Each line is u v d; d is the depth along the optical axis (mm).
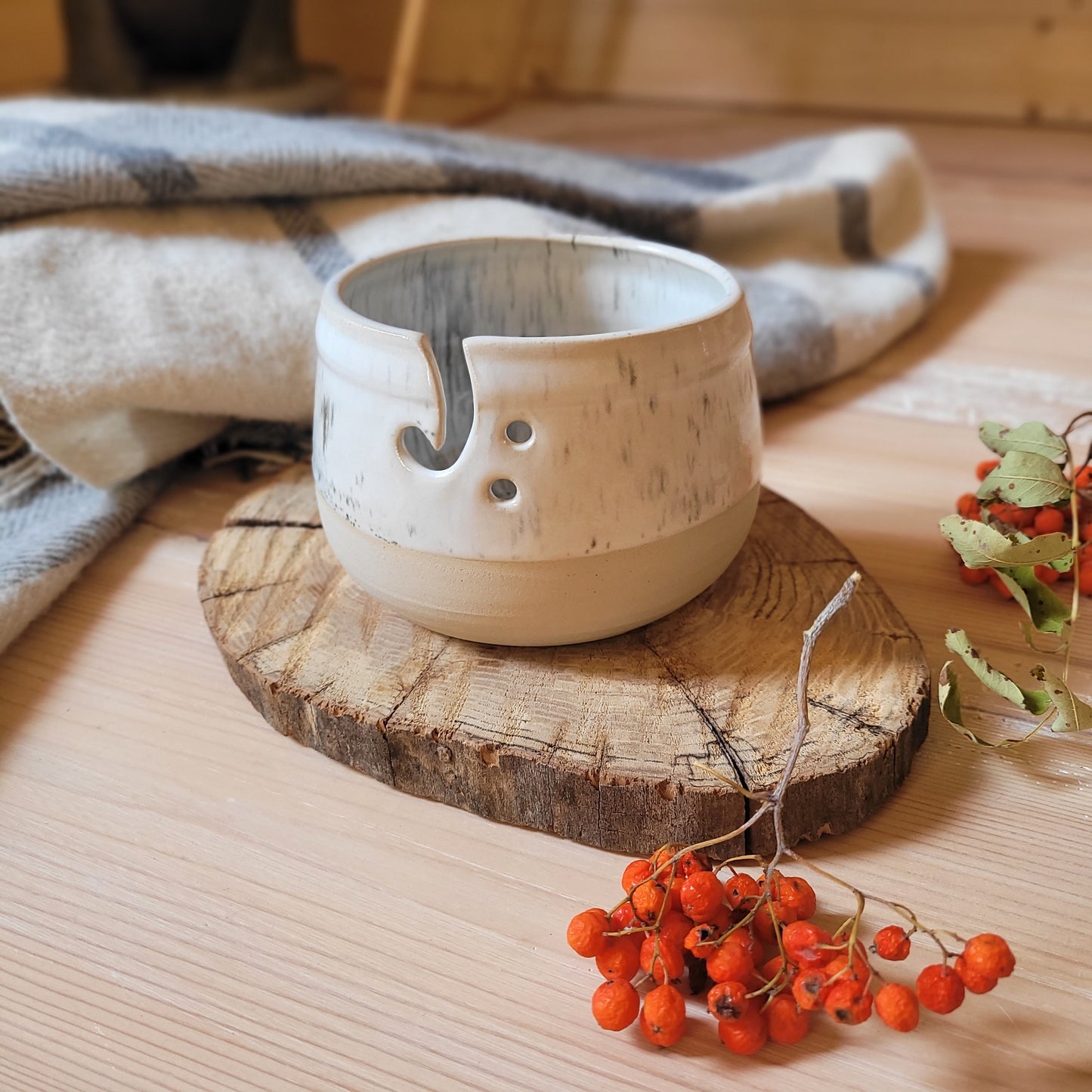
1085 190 1113
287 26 1265
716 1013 346
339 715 425
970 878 400
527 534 399
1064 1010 365
